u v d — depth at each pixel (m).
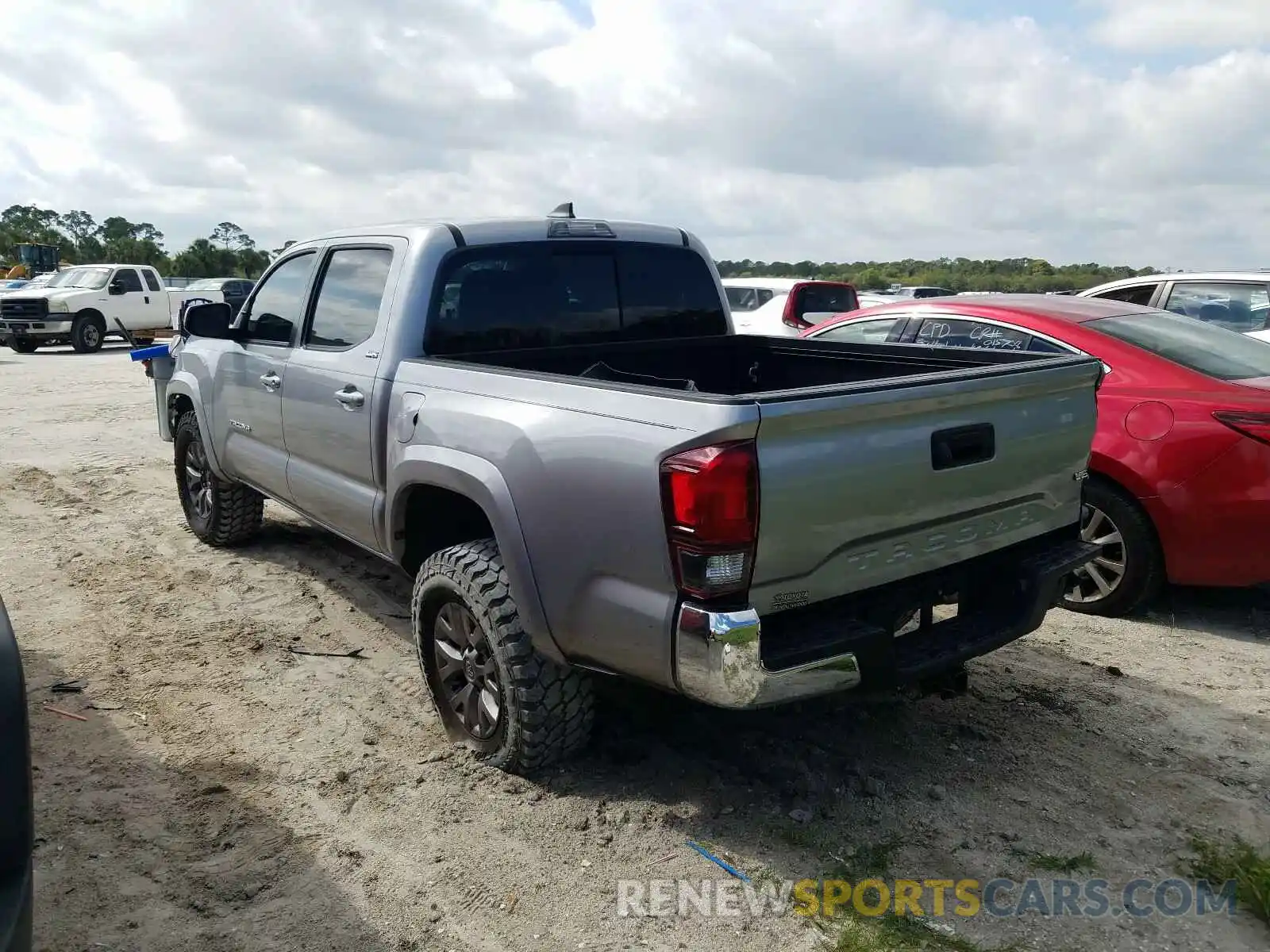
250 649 4.58
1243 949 2.62
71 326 21.44
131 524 6.74
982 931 2.69
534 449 3.09
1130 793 3.35
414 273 4.00
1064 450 3.48
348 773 3.49
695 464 2.60
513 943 2.65
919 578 3.16
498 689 3.40
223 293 26.12
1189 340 5.21
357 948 2.63
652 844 3.07
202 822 3.18
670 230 4.94
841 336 6.51
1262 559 4.52
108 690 4.14
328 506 4.49
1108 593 4.96
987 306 5.76
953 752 3.62
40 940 2.62
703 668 2.66
